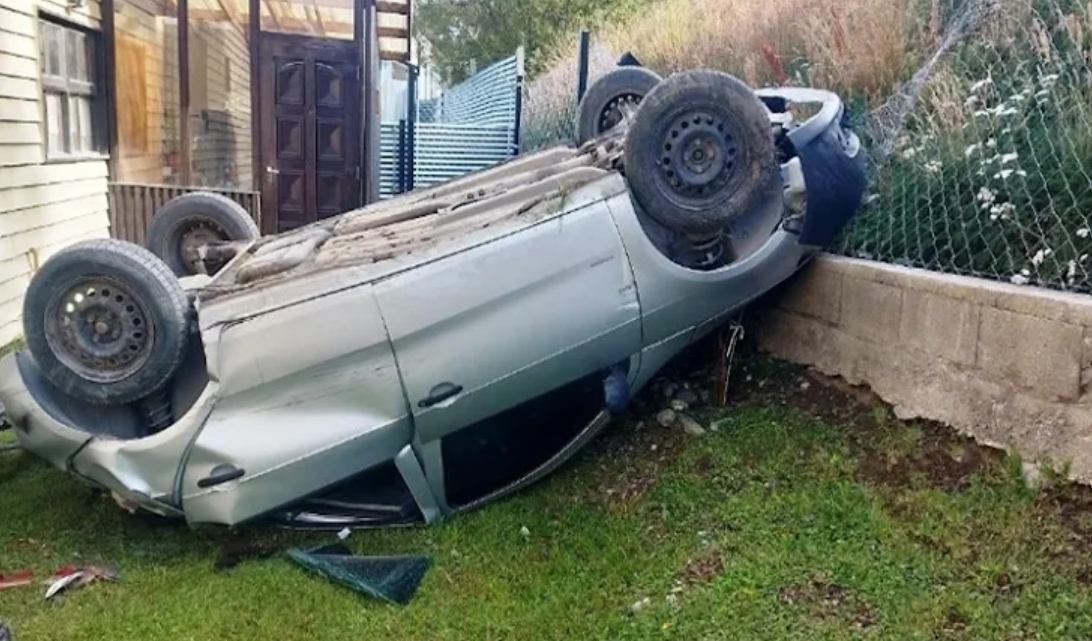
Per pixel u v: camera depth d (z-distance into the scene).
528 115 11.03
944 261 3.84
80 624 3.11
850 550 3.03
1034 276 3.38
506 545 3.53
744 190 3.77
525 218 3.58
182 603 3.23
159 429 3.75
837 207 3.98
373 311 3.43
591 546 3.44
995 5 4.42
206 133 9.92
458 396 3.54
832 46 5.69
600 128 5.43
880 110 4.80
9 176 7.45
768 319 4.57
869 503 3.24
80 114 9.23
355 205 10.11
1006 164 3.77
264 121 9.86
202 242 5.91
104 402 3.54
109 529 3.92
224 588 3.34
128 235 9.89
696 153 3.77
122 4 9.59
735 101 3.71
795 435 3.82
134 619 3.13
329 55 9.84
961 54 4.58
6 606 3.27
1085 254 3.31
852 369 3.95
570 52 12.30
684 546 3.31
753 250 4.04
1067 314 2.89
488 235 3.54
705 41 7.94
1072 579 2.61
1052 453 2.94
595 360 3.70
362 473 3.60
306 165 10.00
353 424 3.47
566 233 3.59
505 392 3.60
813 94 4.57
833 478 3.45
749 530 3.28
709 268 4.08
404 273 3.47
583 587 3.18
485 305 3.51
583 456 4.10
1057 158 3.68
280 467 3.43
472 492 3.92
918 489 3.21
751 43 7.09
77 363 3.52
